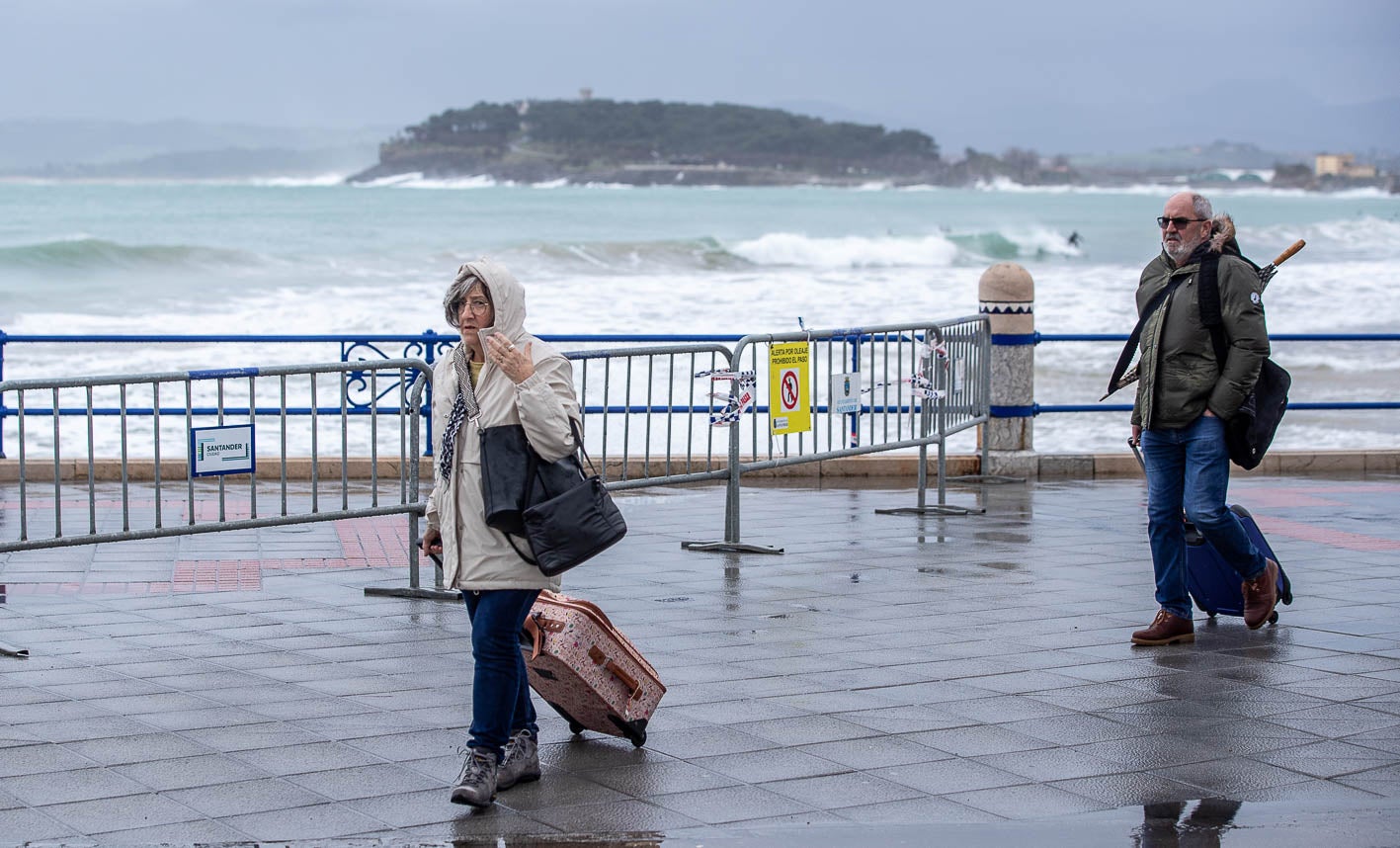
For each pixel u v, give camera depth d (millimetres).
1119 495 11508
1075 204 165750
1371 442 18438
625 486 8719
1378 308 36469
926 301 35250
